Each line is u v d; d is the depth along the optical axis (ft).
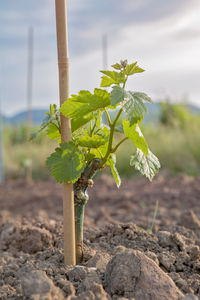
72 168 1.87
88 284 1.79
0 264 2.26
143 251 2.25
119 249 2.19
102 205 4.72
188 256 2.16
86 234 2.57
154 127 9.68
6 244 2.68
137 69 1.86
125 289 1.75
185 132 9.12
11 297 1.81
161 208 4.17
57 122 1.98
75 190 2.00
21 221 3.11
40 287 1.69
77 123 2.01
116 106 1.96
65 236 1.98
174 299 1.71
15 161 9.33
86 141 1.90
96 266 1.99
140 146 1.91
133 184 6.22
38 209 4.89
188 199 4.54
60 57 1.90
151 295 1.71
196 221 3.01
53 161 1.88
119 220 3.61
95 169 1.99
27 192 6.22
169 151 8.28
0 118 7.80
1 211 4.91
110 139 1.92
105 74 1.88
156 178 6.91
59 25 1.89
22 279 1.73
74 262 2.00
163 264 2.07
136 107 1.74
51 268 1.99
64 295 1.74
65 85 1.91
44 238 2.54
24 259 2.29
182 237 2.54
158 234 2.39
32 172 8.66
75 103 1.86
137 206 4.42
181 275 2.01
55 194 5.76
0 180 7.71
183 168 7.93
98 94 1.85
